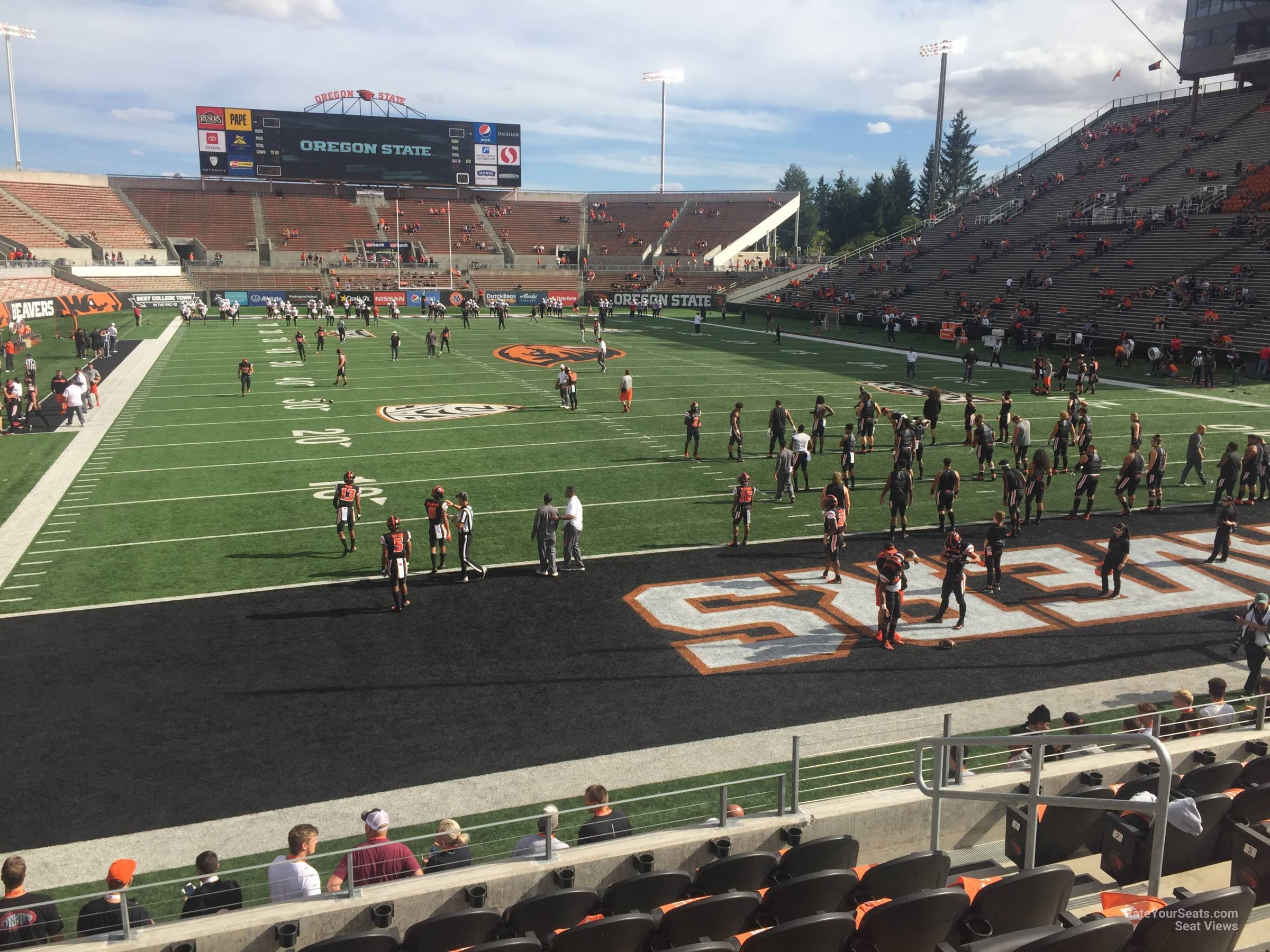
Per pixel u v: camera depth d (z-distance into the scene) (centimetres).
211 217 8150
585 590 1425
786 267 8238
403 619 1304
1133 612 1351
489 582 1457
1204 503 1942
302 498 1916
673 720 1029
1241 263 4356
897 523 1798
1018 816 686
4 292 5150
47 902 577
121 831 826
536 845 691
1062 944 418
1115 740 509
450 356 4303
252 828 830
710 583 1461
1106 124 6981
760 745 977
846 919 497
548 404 3047
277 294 7044
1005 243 5925
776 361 4200
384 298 7112
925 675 1147
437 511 1466
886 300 6022
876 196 10600
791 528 1756
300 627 1272
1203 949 446
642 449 2402
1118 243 5216
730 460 2294
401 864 671
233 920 597
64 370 3675
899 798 756
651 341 5069
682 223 9244
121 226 7631
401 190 9244
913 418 2817
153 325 5512
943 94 7369
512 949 493
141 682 1109
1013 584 1468
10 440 2450
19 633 1244
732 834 705
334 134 8375
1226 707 877
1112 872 653
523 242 9000
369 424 2692
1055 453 2177
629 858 675
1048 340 4494
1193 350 3850
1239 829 612
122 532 1689
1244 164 5234
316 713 1038
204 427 2633
